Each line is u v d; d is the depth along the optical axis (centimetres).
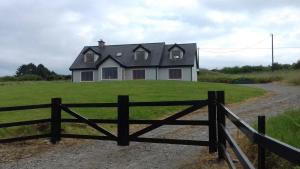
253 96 2622
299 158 308
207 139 1212
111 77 5666
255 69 8012
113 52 5947
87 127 1457
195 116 1792
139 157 1028
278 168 690
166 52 5797
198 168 883
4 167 983
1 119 1582
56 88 3112
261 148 459
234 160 877
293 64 7106
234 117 672
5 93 2777
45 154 1113
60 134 1263
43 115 1675
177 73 5569
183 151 1073
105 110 1823
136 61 5691
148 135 1343
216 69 8256
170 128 1462
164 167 917
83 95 2514
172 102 1073
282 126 890
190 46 5766
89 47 5875
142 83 3556
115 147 1165
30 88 3184
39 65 9906
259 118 480
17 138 1219
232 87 3275
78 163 994
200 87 3144
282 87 3528
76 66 5847
